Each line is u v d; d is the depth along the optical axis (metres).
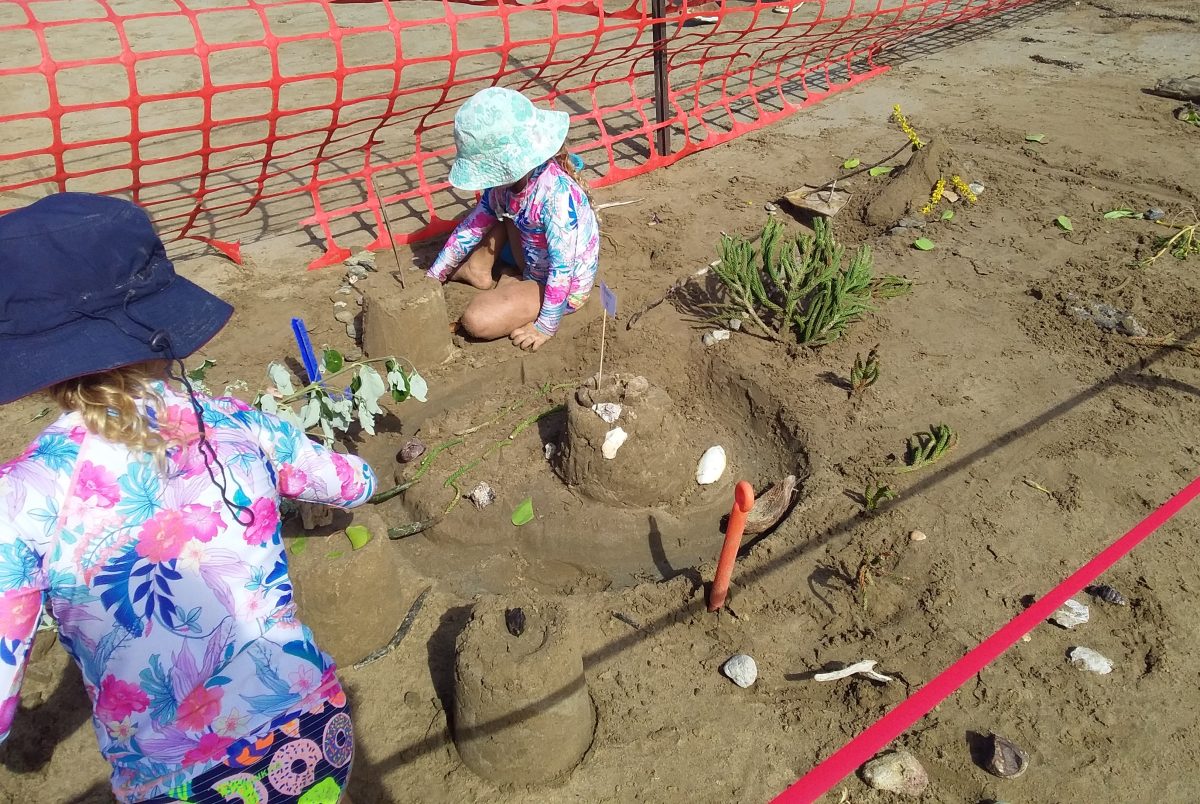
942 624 2.92
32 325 1.42
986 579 3.06
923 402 3.90
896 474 3.51
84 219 1.44
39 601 1.49
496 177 3.87
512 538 3.41
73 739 2.56
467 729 2.39
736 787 2.46
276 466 1.80
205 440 1.62
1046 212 5.48
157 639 1.57
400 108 7.47
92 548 1.51
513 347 4.30
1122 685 2.72
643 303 4.66
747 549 3.37
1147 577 3.06
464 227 4.52
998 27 9.32
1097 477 3.49
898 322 4.47
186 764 1.61
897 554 3.16
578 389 3.49
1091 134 6.57
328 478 1.89
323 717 1.75
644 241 5.21
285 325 4.46
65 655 2.77
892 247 5.16
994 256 5.04
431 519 3.44
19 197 5.94
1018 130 6.67
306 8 10.67
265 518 1.69
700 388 4.24
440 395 4.04
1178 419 3.79
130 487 1.52
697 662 2.81
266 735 1.66
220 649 1.62
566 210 4.04
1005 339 4.32
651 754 2.54
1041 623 2.91
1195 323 4.39
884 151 6.39
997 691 2.70
